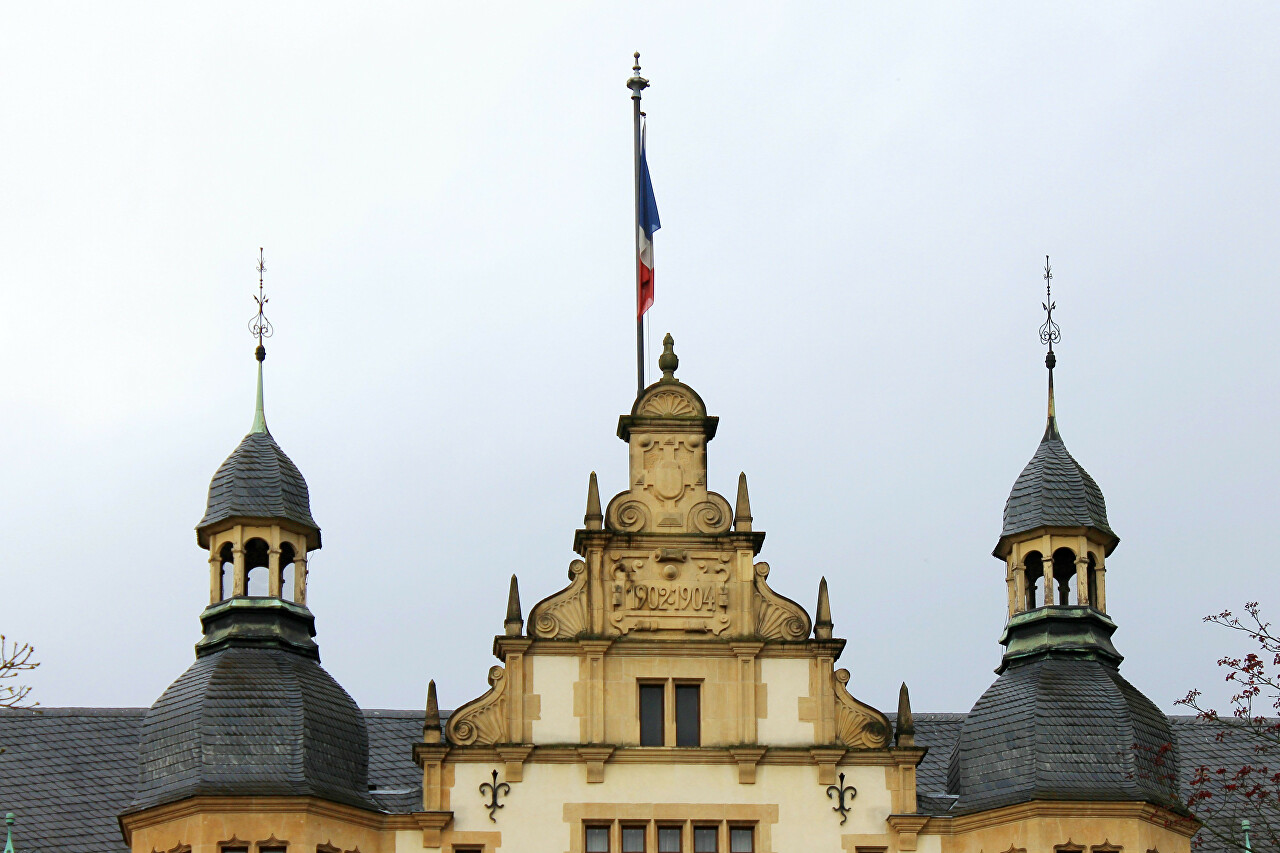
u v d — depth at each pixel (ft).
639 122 231.91
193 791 184.44
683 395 199.11
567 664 192.34
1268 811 214.28
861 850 189.78
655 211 229.86
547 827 188.55
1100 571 203.51
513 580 193.67
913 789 191.21
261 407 206.49
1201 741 225.56
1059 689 195.31
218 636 195.00
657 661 192.65
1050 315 215.10
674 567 194.59
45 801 207.21
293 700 189.47
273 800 184.44
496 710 191.01
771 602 194.59
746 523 195.52
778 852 189.06
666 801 189.78
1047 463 206.59
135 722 219.61
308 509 201.67
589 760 189.78
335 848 185.88
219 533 198.70
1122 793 189.67
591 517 194.90
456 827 188.24
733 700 192.24
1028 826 188.85
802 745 191.31
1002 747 193.26
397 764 209.77
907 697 193.26
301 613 197.16
